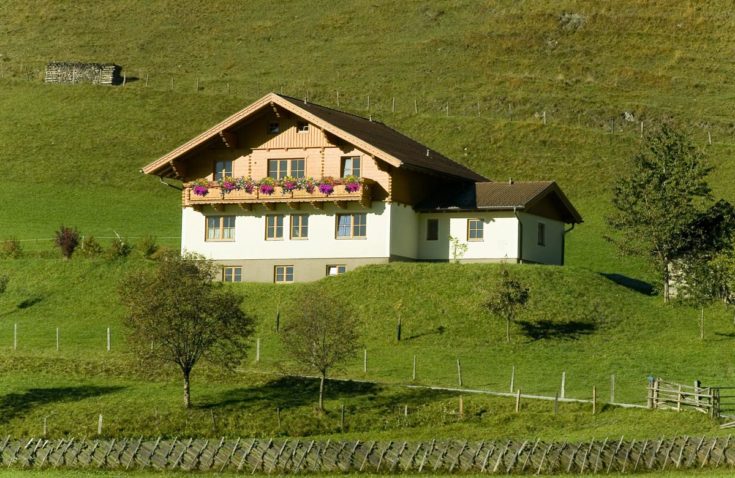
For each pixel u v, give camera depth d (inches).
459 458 4557.1
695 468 4510.3
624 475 4426.7
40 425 5383.9
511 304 6747.1
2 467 4756.4
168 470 4675.2
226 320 5733.3
